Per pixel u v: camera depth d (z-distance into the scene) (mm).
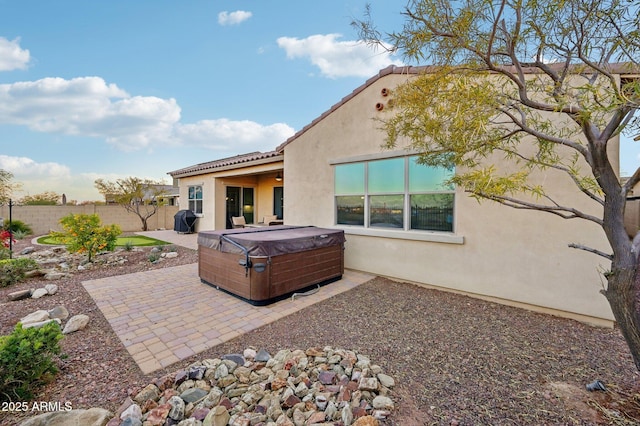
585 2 1866
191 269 6852
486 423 2002
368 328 3697
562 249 4176
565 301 4152
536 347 3182
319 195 7176
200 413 2086
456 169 4816
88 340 3359
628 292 1969
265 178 13562
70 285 5555
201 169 12789
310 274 5227
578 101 1973
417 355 2996
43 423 1899
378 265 6148
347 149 6570
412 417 2068
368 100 6156
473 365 2795
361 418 1990
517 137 2848
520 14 1997
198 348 3199
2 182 14281
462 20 2029
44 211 14391
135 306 4449
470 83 2123
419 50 2275
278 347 3219
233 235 5113
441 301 4746
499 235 4684
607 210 2053
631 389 2369
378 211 6176
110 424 1960
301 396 2334
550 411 2115
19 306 4457
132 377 2648
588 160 2098
